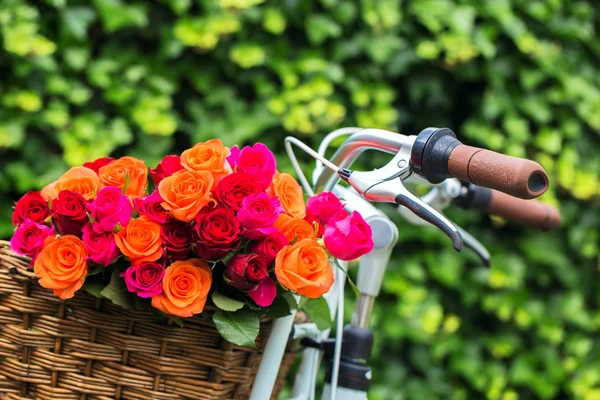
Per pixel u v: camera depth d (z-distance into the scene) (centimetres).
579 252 289
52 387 118
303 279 113
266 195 115
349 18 246
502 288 275
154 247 113
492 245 274
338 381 133
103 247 113
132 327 117
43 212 119
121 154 237
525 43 263
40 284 115
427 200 144
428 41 251
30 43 213
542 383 279
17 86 219
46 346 118
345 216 120
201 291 113
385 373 262
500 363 280
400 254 262
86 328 117
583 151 285
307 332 137
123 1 229
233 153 122
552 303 284
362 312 136
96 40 238
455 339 272
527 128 273
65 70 228
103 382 117
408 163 116
